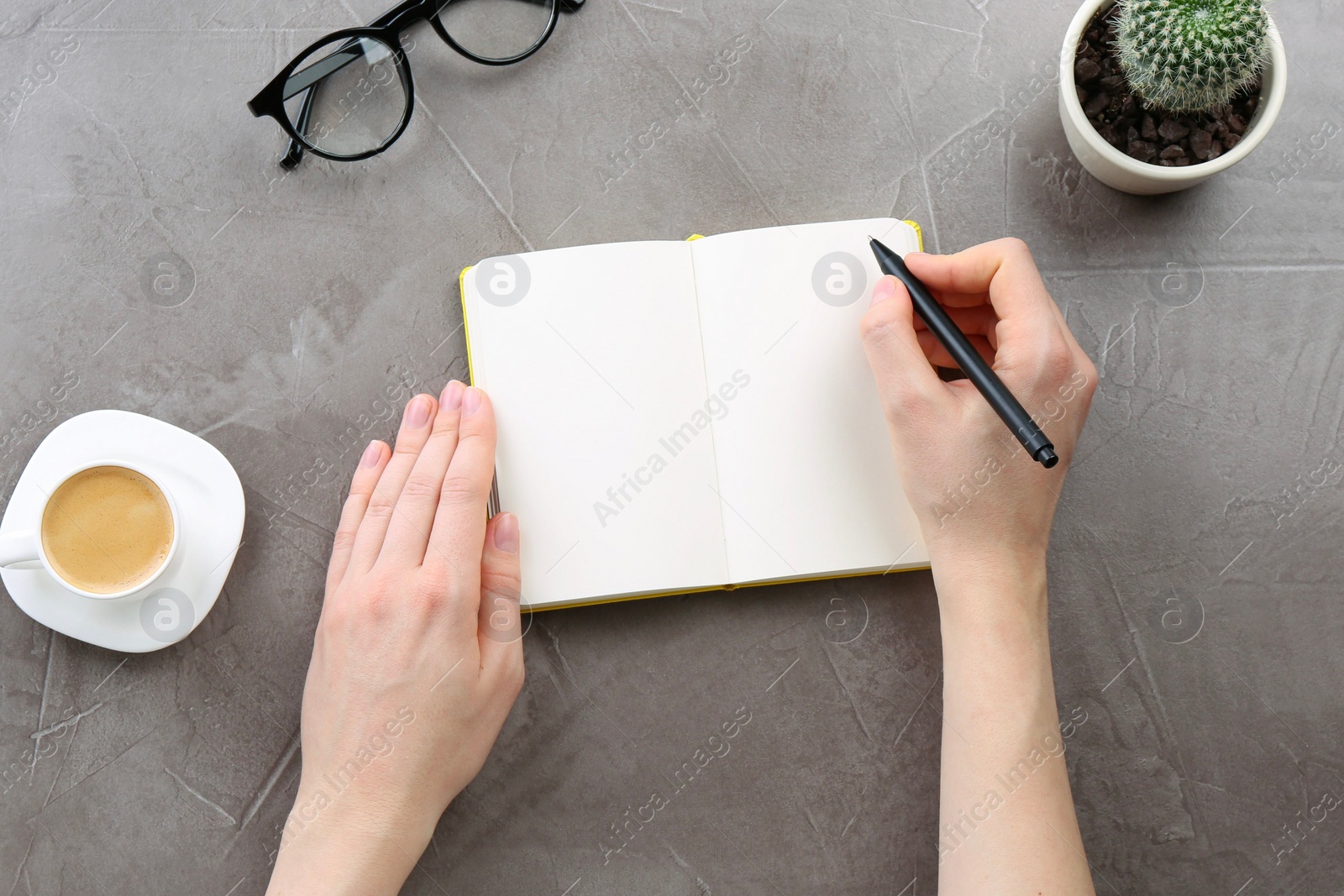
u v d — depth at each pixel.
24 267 0.87
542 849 0.82
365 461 0.82
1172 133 0.80
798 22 0.89
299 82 0.86
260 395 0.86
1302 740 0.84
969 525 0.72
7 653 0.83
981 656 0.70
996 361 0.73
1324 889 0.82
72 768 0.82
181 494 0.80
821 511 0.81
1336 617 0.85
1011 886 0.65
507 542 0.77
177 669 0.83
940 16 0.89
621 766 0.83
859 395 0.81
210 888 0.82
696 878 0.82
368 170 0.88
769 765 0.83
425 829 0.72
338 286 0.87
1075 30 0.79
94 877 0.81
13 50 0.88
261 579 0.84
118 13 0.89
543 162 0.88
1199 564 0.86
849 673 0.84
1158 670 0.85
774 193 0.88
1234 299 0.87
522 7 0.88
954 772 0.69
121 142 0.88
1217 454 0.86
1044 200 0.88
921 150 0.89
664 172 0.88
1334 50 0.88
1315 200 0.88
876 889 0.82
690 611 0.84
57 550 0.76
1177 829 0.83
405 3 0.86
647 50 0.89
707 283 0.82
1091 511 0.86
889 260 0.75
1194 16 0.69
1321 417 0.86
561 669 0.84
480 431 0.78
